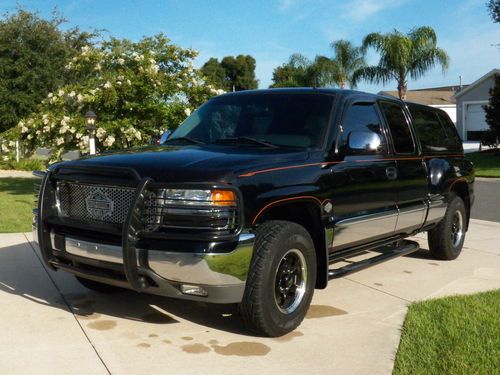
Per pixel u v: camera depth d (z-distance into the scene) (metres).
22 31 25.89
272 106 5.40
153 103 13.98
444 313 4.89
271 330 4.27
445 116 7.48
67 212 4.57
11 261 6.74
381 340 4.34
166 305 5.12
